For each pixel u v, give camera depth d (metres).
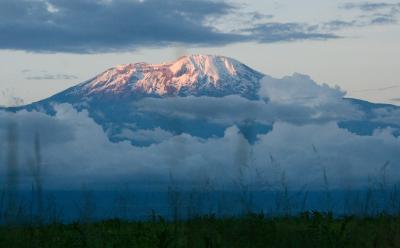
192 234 16.33
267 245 17.41
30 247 16.11
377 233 17.52
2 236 15.70
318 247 17.31
